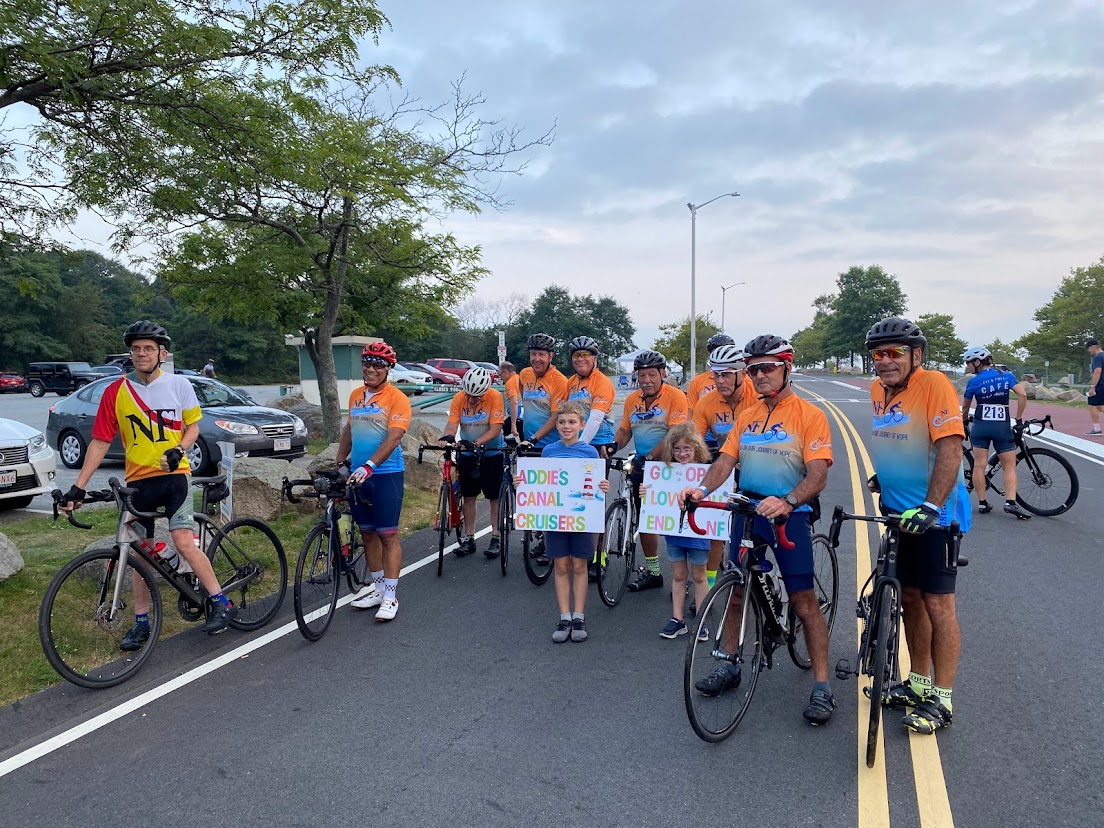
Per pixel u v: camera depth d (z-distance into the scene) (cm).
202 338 6669
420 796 327
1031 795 323
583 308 8675
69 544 688
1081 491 1023
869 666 372
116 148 702
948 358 8125
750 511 374
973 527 827
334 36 741
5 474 767
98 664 455
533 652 492
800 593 389
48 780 342
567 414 511
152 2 612
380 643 508
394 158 1032
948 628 377
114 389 462
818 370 9988
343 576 643
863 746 368
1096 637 505
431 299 1293
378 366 537
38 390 3841
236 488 784
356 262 1187
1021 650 483
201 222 996
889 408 391
